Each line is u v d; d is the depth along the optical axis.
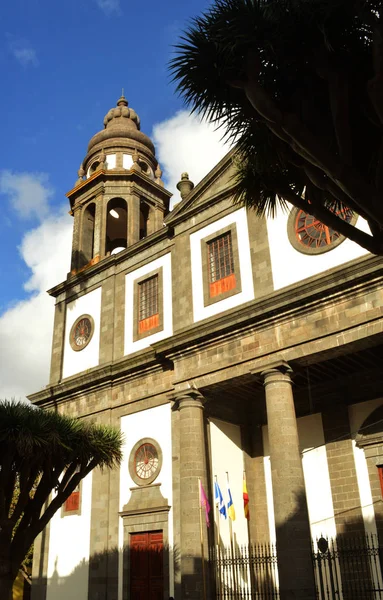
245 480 21.48
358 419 19.97
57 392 26.34
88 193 31.72
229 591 18.38
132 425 23.14
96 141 33.66
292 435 17.09
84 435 16.75
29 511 15.73
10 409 15.50
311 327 17.58
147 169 33.12
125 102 36.78
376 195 8.01
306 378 20.83
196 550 17.98
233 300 20.66
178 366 20.84
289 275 19.31
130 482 22.27
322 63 8.62
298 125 8.26
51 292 29.70
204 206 23.12
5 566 14.67
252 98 8.56
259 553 20.56
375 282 16.56
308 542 15.83
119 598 20.73
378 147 9.18
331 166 8.11
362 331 16.52
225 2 9.11
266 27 8.82
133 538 21.44
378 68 7.57
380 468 18.95
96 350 26.11
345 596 17.88
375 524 18.44
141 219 33.06
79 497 23.77
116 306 26.16
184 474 19.12
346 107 8.32
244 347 19.03
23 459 15.34
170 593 19.34
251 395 22.31
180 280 22.94
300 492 16.39
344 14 8.77
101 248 29.31
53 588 23.05
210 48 9.22
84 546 22.67
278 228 20.19
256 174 10.62
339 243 18.39
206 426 20.73
